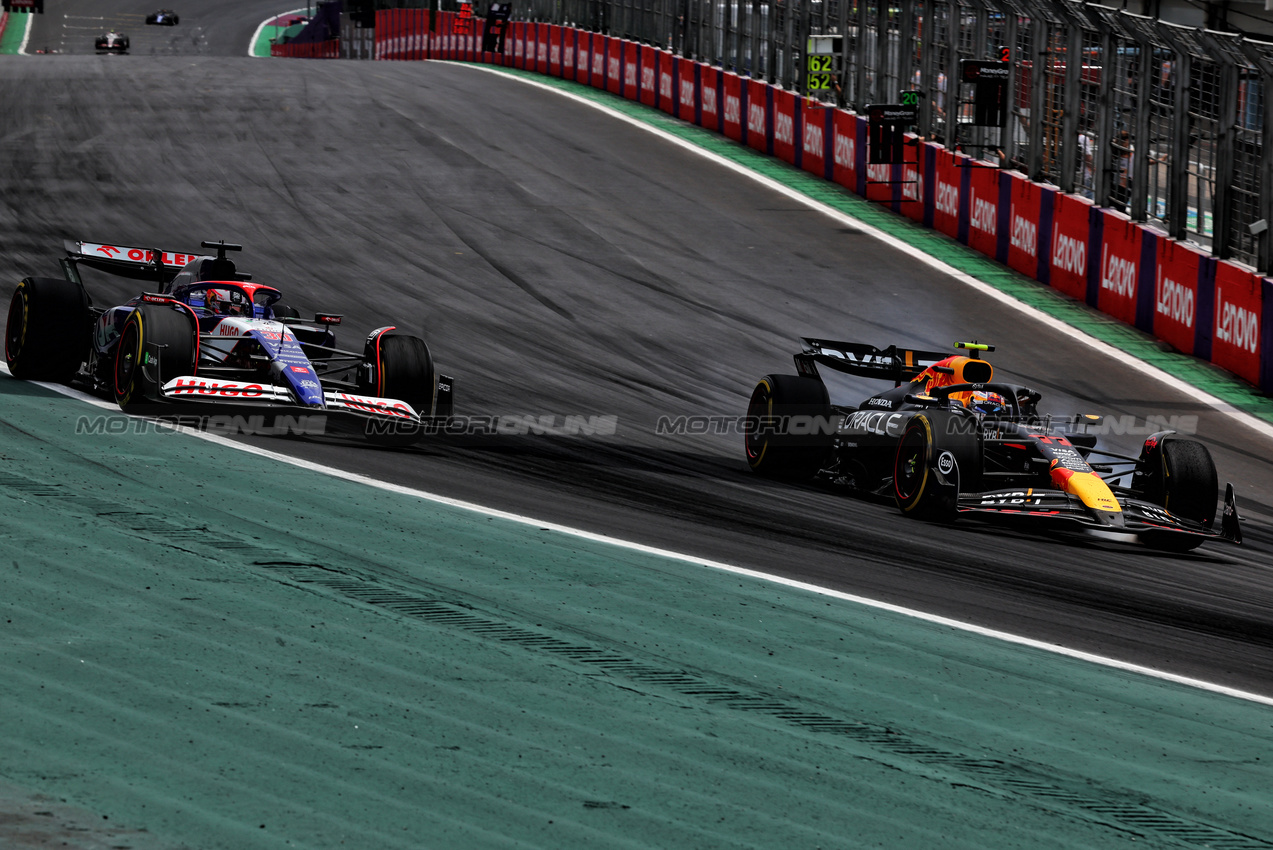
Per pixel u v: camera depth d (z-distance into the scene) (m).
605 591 25.44
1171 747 20.00
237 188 86.06
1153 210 70.81
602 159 103.62
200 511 27.97
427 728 17.81
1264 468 50.09
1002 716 20.64
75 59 145.25
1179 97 66.56
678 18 129.25
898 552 32.44
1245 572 35.19
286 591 23.09
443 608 23.14
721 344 61.34
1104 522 34.34
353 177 91.62
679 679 20.78
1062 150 76.69
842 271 76.88
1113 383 60.25
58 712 17.22
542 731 18.09
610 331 61.91
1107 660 24.58
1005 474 36.69
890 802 16.89
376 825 15.01
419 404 39.38
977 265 80.12
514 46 168.50
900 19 93.94
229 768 16.09
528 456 40.44
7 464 30.08
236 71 141.62
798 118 105.12
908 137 90.25
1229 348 62.62
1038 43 78.50
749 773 17.36
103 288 60.78
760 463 42.41
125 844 14.05
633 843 15.12
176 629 20.64
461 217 82.81
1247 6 105.00
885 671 22.31
